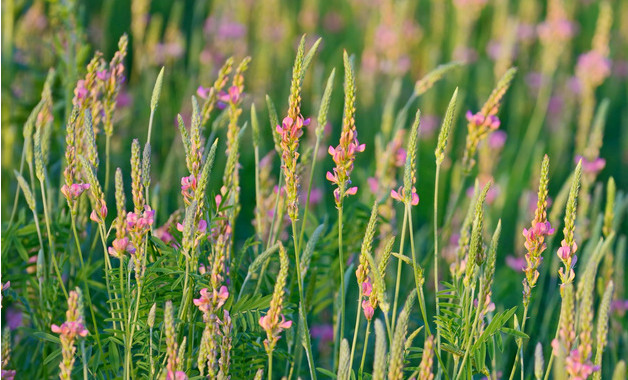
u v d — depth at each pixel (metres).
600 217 2.89
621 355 3.01
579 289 2.74
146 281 2.73
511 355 2.97
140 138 4.36
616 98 6.27
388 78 5.38
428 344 2.63
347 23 6.94
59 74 3.03
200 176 2.70
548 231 2.68
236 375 2.75
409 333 2.96
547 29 4.95
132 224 2.68
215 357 2.68
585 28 7.46
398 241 3.13
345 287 2.80
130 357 2.71
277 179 4.07
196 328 2.75
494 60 5.79
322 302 2.93
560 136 5.01
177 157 3.65
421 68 5.75
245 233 3.90
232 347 2.71
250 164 4.62
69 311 2.65
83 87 2.80
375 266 2.65
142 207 2.69
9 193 3.16
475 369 2.73
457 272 2.77
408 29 5.64
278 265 2.87
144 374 2.72
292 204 2.67
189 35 5.99
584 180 3.13
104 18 4.66
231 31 5.24
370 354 2.95
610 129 6.02
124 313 2.70
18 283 2.88
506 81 2.87
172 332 2.64
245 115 4.81
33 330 2.80
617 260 2.95
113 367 2.73
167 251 2.73
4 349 2.72
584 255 2.90
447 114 2.70
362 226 2.93
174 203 3.32
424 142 5.08
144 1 4.28
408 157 2.69
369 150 4.92
